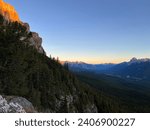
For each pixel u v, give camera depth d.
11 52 24.06
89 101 89.69
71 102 75.12
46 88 55.75
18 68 24.77
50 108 57.78
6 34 24.56
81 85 103.00
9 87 24.25
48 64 85.00
